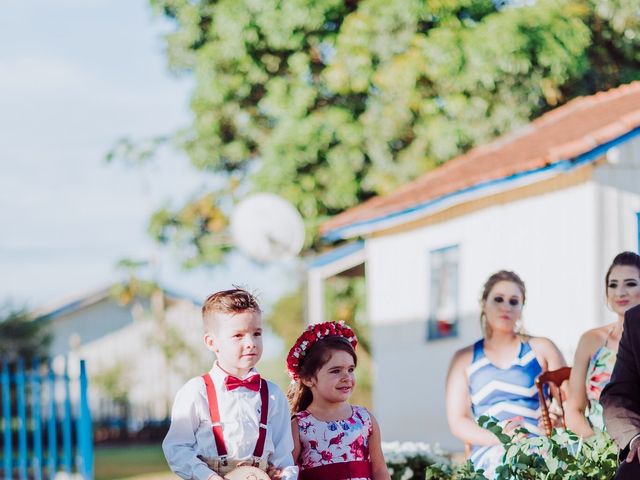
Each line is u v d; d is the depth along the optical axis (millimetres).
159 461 24750
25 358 27297
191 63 27859
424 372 16047
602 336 7449
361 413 6230
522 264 13656
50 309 39562
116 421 32969
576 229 12547
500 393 7688
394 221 16016
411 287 16422
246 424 5695
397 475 9242
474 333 14836
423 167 24812
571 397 7465
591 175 12289
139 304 40125
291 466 5738
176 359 33375
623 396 5453
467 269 14961
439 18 25031
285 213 21344
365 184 25688
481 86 24297
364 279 27547
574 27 24391
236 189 29078
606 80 25156
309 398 6309
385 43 24953
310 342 6195
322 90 26359
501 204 14109
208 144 27875
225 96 26938
